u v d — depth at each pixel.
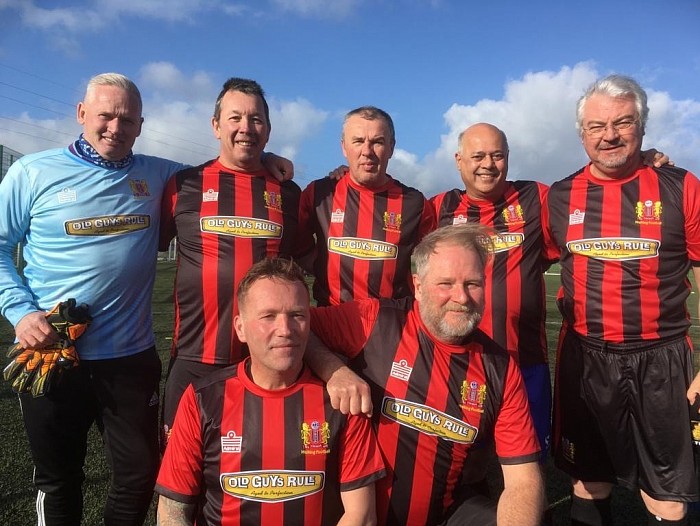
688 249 2.96
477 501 2.40
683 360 2.92
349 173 3.43
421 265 2.33
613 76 2.92
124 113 2.77
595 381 3.05
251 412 2.15
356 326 2.49
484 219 3.35
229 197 3.02
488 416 2.36
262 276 2.10
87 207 2.79
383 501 2.34
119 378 2.86
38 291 2.81
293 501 2.12
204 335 2.94
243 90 2.98
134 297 2.91
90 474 3.87
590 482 3.15
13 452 4.07
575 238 3.12
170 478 2.15
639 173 3.02
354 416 2.17
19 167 2.82
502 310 3.22
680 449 2.89
